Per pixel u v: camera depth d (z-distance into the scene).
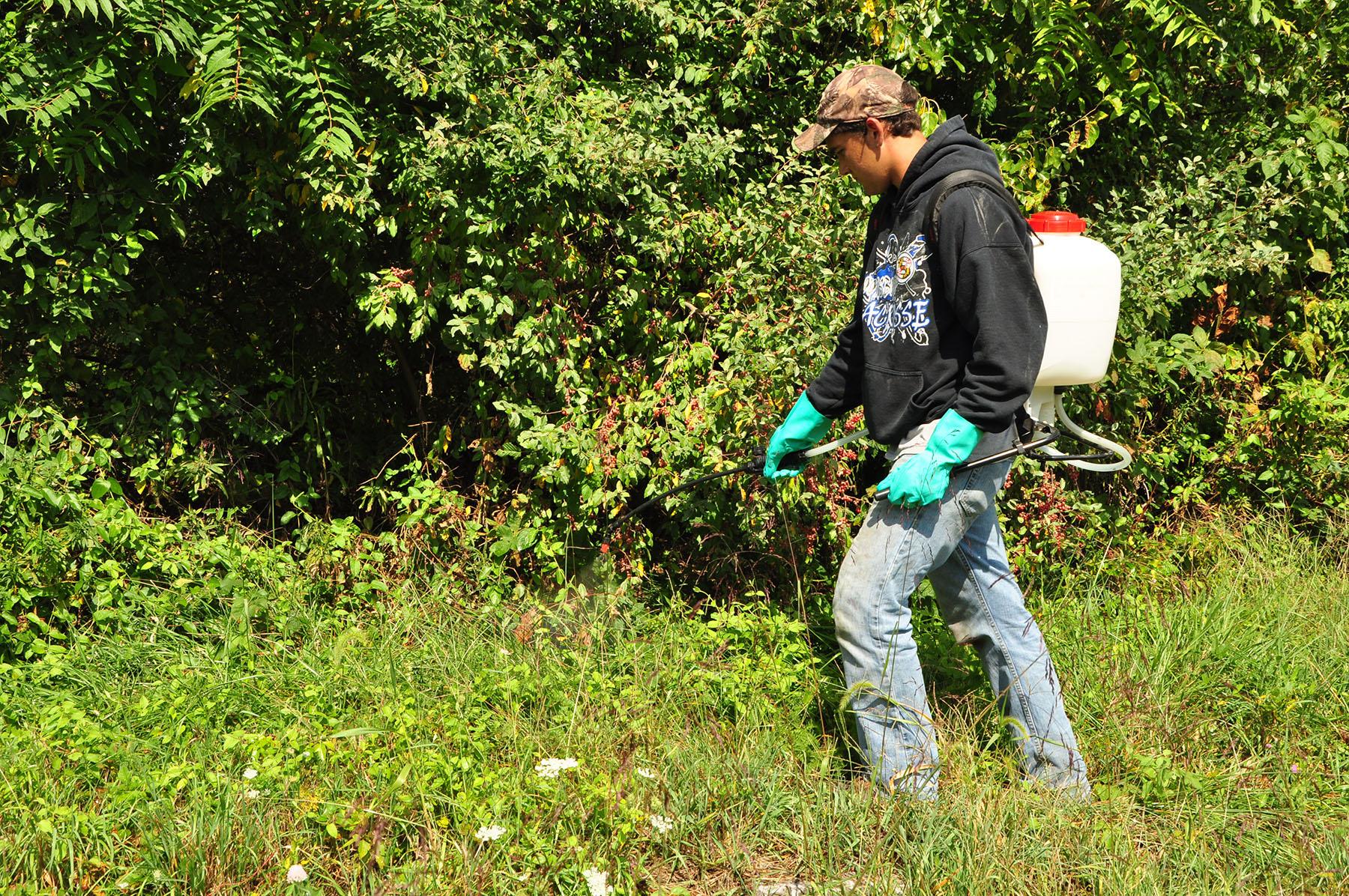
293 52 3.46
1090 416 4.33
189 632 3.51
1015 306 2.50
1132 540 4.30
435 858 2.34
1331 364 4.88
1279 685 3.27
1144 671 3.37
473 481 4.18
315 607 3.68
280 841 2.42
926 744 2.78
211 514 3.93
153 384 3.82
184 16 3.27
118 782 2.54
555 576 3.85
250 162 3.58
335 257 3.80
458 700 3.00
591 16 4.05
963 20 4.05
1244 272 4.49
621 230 3.71
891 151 2.70
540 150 3.44
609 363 3.92
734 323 3.74
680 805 2.65
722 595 4.08
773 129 4.17
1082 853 2.57
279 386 4.25
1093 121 4.18
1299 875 2.55
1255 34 4.49
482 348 3.91
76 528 3.46
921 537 2.69
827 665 3.47
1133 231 4.00
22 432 3.53
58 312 3.48
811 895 2.46
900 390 2.69
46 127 3.25
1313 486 4.77
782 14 3.91
